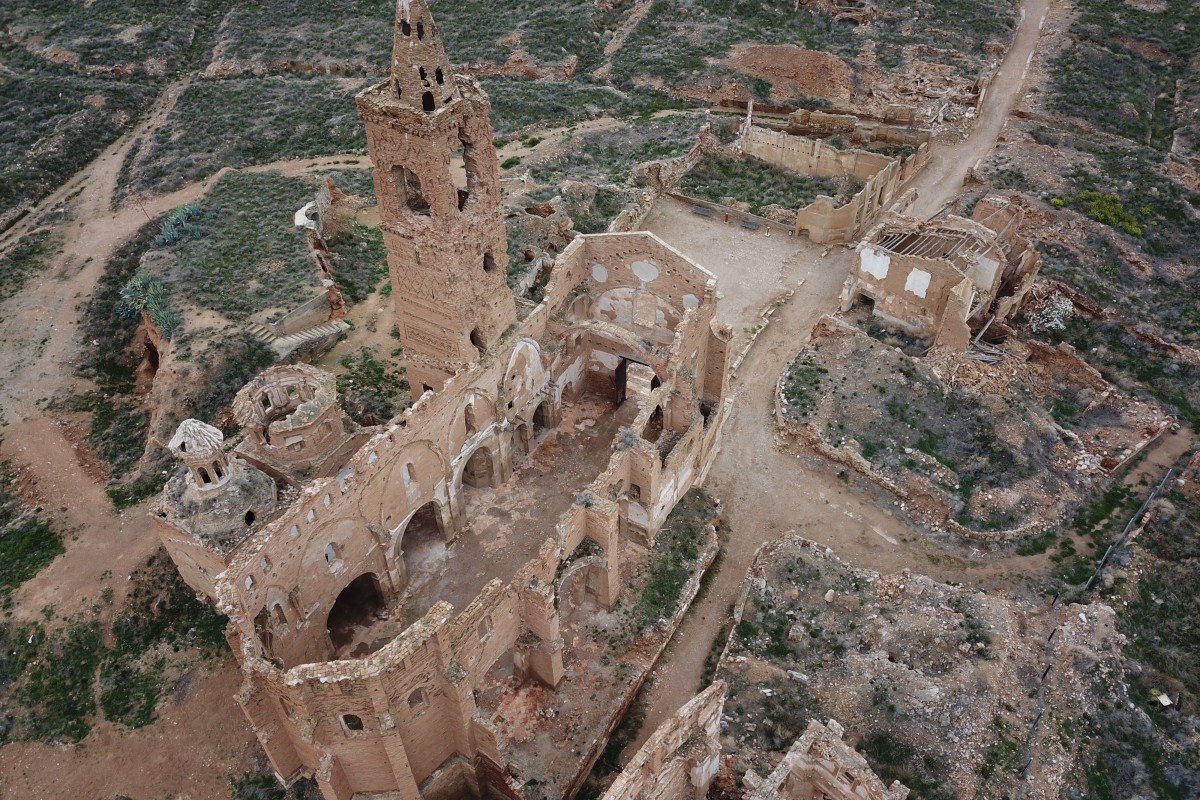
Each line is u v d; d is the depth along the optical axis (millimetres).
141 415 53375
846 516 45625
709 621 41094
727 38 96375
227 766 35312
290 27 102625
